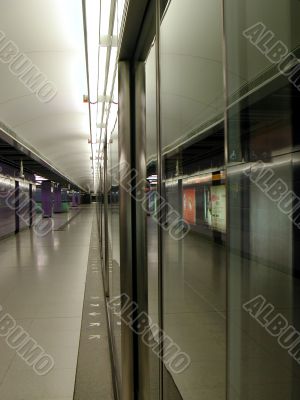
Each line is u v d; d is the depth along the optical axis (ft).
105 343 12.94
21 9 12.61
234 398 6.20
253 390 7.08
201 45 7.33
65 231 58.39
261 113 7.72
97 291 20.27
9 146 34.40
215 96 8.10
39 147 41.83
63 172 77.97
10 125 28.53
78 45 15.58
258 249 12.41
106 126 18.39
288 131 8.87
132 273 7.31
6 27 14.06
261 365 7.77
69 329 14.40
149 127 7.16
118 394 8.77
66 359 11.70
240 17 4.30
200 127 8.68
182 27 6.73
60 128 33.30
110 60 10.53
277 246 12.45
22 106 25.02
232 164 5.47
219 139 8.22
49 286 21.50
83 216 101.50
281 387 7.30
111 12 8.24
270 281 12.35
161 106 6.01
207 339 9.06
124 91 7.13
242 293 11.98
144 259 7.32
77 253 34.60
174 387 6.68
